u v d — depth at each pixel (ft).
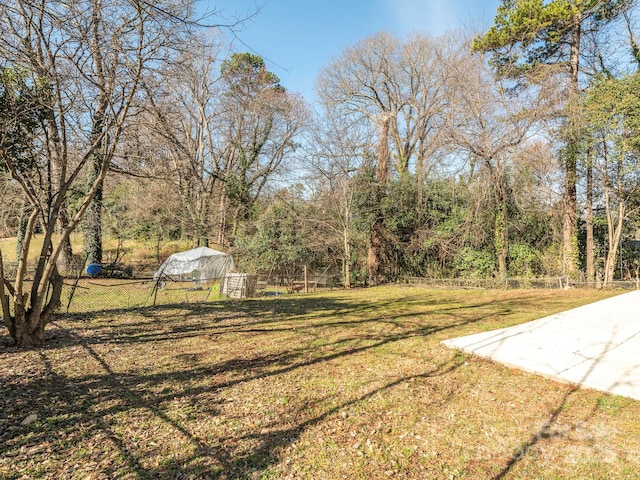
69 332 22.54
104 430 10.87
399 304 35.94
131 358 17.76
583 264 49.83
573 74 44.32
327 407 12.53
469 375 15.47
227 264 60.49
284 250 61.36
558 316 26.11
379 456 9.68
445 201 58.34
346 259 58.13
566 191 45.21
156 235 80.28
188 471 8.96
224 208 78.13
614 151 38.32
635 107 35.58
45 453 9.64
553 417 11.69
